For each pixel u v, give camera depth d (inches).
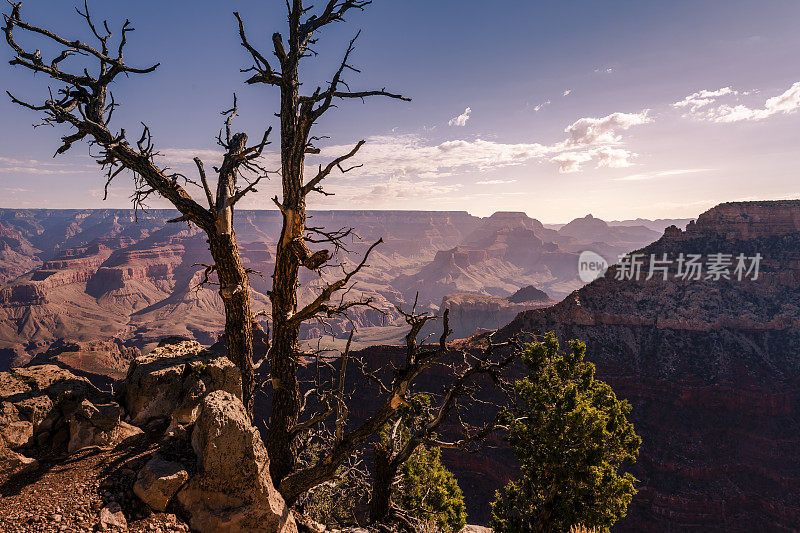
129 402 426.9
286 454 436.8
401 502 693.3
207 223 454.0
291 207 399.5
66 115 404.2
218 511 313.0
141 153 451.2
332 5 395.5
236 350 471.8
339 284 383.2
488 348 471.8
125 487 328.2
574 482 724.7
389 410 397.1
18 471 334.3
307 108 379.9
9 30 374.6
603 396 765.9
